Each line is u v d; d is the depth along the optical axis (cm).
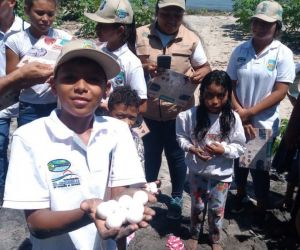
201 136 357
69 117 190
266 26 383
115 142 197
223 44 1171
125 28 366
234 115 354
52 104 383
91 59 182
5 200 178
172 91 391
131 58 371
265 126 399
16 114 406
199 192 365
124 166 197
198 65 408
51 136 184
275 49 394
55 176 183
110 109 342
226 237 402
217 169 355
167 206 449
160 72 384
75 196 185
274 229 411
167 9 385
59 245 197
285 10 1230
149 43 403
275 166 427
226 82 344
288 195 437
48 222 175
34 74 273
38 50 333
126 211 167
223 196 362
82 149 187
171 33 400
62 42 341
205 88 347
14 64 376
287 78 392
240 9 1471
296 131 381
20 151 182
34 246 201
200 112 355
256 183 420
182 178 420
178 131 371
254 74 394
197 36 419
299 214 360
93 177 188
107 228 163
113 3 361
